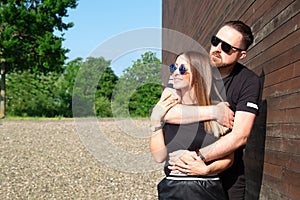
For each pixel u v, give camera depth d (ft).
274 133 12.59
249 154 15.49
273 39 12.90
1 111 107.04
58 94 115.14
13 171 30.63
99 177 28.68
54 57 110.42
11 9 105.40
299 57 10.75
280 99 12.13
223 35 11.14
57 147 43.62
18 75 118.32
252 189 15.08
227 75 11.13
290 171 11.21
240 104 10.45
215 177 9.86
